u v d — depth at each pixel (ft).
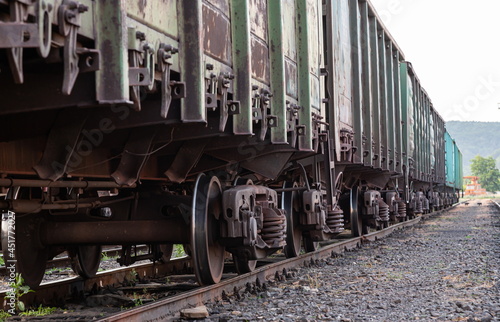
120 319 15.74
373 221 51.85
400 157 67.31
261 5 24.85
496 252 38.88
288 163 32.50
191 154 22.54
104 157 20.38
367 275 29.04
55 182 18.66
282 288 24.97
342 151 39.47
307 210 32.83
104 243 22.61
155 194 23.75
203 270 21.91
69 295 23.58
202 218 21.84
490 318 18.04
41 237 22.21
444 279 27.35
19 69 10.02
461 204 193.98
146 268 29.91
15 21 9.80
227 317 18.47
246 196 23.70
